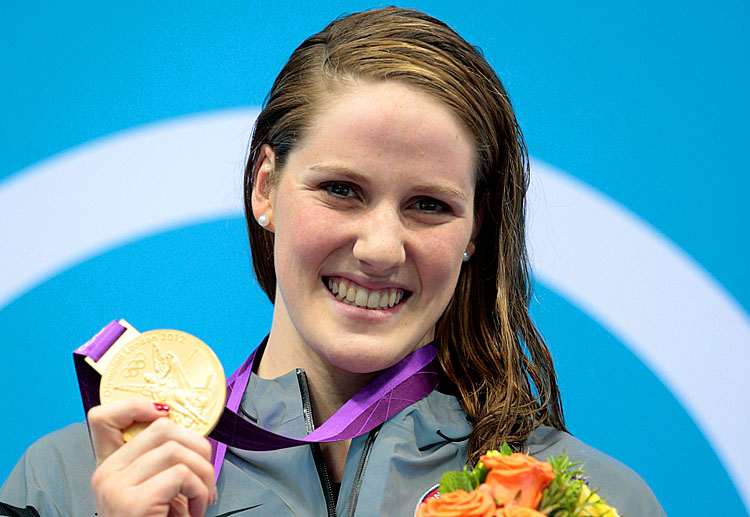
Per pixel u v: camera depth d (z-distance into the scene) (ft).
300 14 36.73
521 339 24.81
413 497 20.98
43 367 35.65
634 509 22.00
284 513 20.53
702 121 36.47
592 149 36.42
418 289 20.72
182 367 18.79
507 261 23.21
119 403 17.85
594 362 35.96
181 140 36.22
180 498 18.08
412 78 20.22
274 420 21.65
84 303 35.76
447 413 22.52
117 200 36.04
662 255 36.37
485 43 36.37
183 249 36.09
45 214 35.83
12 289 35.55
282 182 20.99
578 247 36.19
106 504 17.29
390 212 19.92
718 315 36.19
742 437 35.94
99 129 36.14
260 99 36.47
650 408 35.99
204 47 36.45
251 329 36.11
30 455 22.98
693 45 36.52
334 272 20.39
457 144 20.27
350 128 19.84
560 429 24.40
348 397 22.03
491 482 15.46
